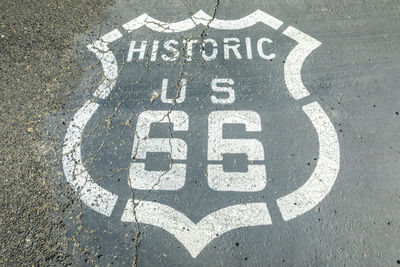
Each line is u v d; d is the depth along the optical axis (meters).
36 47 4.12
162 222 3.01
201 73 3.85
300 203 3.04
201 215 3.02
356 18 4.21
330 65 3.84
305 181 3.15
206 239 2.91
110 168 3.30
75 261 2.84
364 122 3.44
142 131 3.50
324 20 4.22
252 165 3.26
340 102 3.58
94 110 3.65
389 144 3.30
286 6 4.38
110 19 4.36
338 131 3.40
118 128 3.53
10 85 3.84
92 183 3.22
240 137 3.42
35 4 4.50
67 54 4.06
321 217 2.96
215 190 3.14
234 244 2.87
